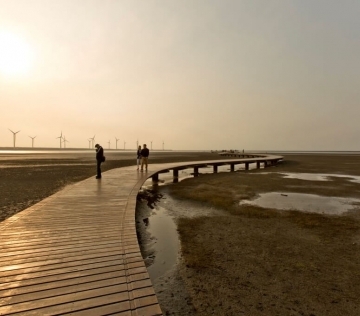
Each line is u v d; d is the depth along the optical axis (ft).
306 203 37.11
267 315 11.66
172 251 19.49
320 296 13.25
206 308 12.19
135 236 16.61
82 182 41.86
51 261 12.60
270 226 26.00
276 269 16.39
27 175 65.36
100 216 21.39
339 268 16.52
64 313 8.46
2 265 12.05
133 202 26.94
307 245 20.71
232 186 53.83
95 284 10.39
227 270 16.25
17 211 28.32
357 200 39.52
